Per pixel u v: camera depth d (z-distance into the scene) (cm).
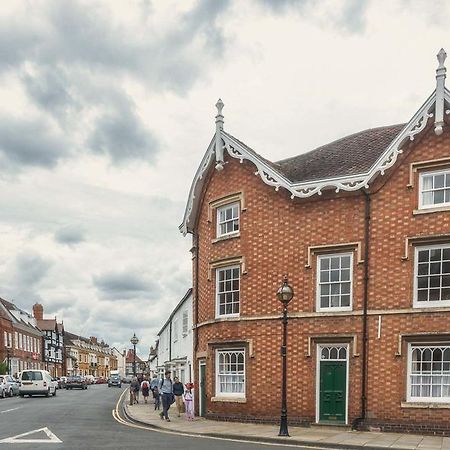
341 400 1728
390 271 1694
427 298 1648
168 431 1700
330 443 1393
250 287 1948
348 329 1730
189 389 2073
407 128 1689
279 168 2100
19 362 6712
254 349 1900
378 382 1664
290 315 1830
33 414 2273
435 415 1577
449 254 1631
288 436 1511
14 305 7438
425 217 1664
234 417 1922
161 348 4500
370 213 1744
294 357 1808
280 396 1825
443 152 1659
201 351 2152
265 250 1931
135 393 3108
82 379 5994
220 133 2080
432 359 1620
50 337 8919
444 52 1644
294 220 1881
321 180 1797
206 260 2164
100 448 1303
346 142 2161
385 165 1706
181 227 2364
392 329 1664
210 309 2088
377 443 1398
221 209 2130
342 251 1781
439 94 1641
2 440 1438
